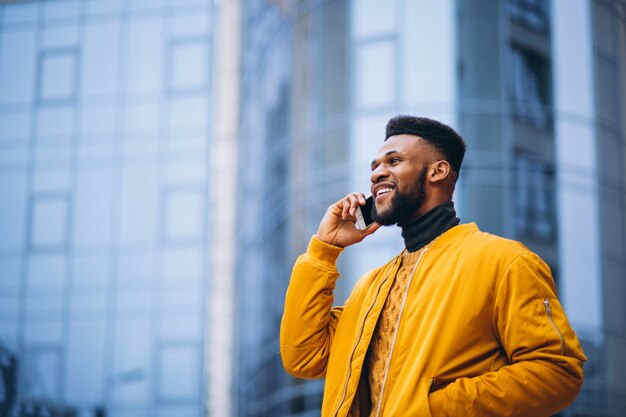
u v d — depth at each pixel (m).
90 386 25.36
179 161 26.95
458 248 2.68
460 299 2.56
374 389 2.67
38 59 27.69
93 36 27.77
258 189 23.36
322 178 18.97
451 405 2.41
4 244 26.38
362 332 2.74
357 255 17.67
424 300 2.62
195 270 26.19
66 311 25.97
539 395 2.41
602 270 17.42
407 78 18.14
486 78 17.69
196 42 27.67
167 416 25.19
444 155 2.86
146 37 27.77
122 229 26.56
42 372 25.52
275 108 21.98
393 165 2.85
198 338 25.70
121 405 25.25
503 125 17.44
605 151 18.03
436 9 18.23
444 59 17.97
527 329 2.48
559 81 17.98
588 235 17.45
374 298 2.80
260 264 22.73
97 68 27.56
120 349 25.67
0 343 25.56
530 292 2.52
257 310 23.00
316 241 2.98
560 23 18.30
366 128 18.41
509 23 17.95
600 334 17.00
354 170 18.34
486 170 17.28
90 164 26.97
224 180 28.20
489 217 17.03
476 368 2.52
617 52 18.72
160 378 25.53
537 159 17.48
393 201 2.81
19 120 27.23
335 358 2.83
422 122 2.88
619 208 17.84
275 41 22.41
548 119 17.75
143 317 25.91
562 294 16.98
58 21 27.80
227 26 29.03
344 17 19.23
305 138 19.66
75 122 27.23
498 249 2.60
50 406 25.20
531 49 17.98
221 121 28.94
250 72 25.48
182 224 26.56
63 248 26.39
